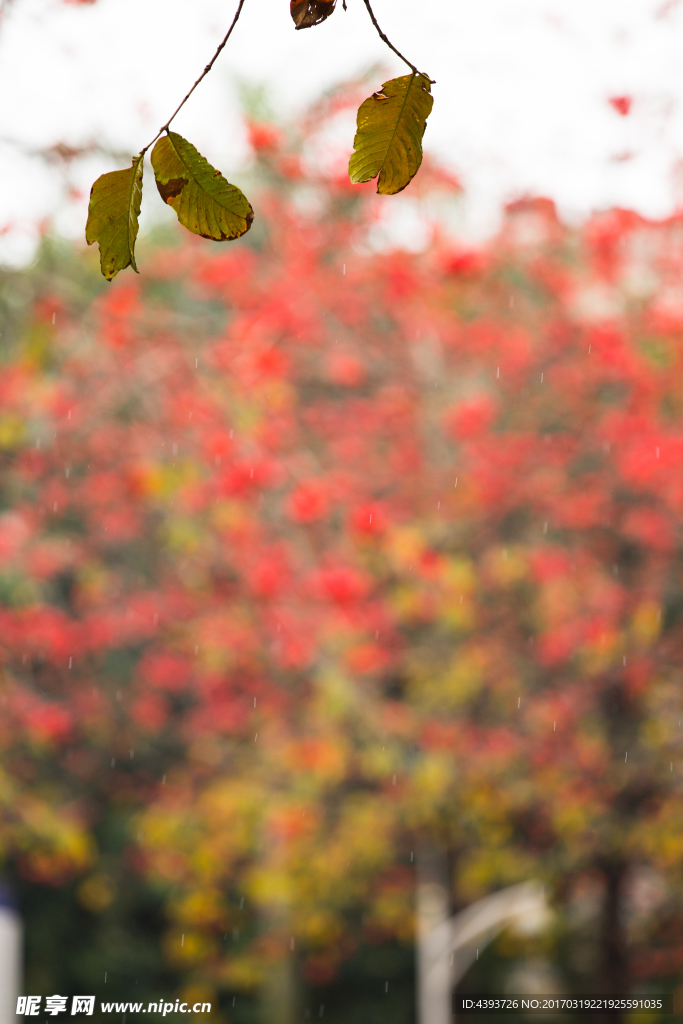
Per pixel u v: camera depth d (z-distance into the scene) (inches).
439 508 391.9
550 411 402.6
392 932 601.0
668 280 392.8
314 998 708.0
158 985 669.9
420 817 434.0
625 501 394.3
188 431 361.7
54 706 393.7
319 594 352.8
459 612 363.6
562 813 410.0
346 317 395.2
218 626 378.9
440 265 386.9
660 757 407.8
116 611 403.9
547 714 411.8
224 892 523.2
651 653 399.5
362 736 414.3
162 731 508.7
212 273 372.8
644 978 454.6
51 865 411.8
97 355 362.6
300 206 396.8
